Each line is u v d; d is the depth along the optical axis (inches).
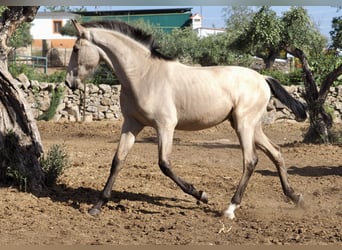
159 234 247.4
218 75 288.7
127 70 279.6
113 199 310.8
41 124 740.0
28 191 315.6
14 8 325.4
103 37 281.6
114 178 286.8
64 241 235.1
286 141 636.1
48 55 1444.4
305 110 308.3
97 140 618.5
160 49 297.3
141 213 284.4
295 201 297.3
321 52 818.2
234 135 693.3
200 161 463.8
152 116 279.6
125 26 285.4
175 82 282.0
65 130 701.3
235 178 381.4
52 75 858.1
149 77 281.0
